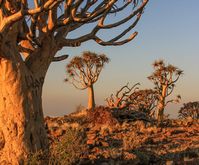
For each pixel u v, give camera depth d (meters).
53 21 8.98
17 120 8.73
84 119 19.22
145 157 10.34
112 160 9.81
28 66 9.09
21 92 8.75
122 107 20.39
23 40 9.30
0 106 8.76
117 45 10.04
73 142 9.56
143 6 10.14
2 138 8.80
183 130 16.17
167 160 10.33
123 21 9.94
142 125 16.95
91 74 36.75
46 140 9.20
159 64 40.22
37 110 9.05
